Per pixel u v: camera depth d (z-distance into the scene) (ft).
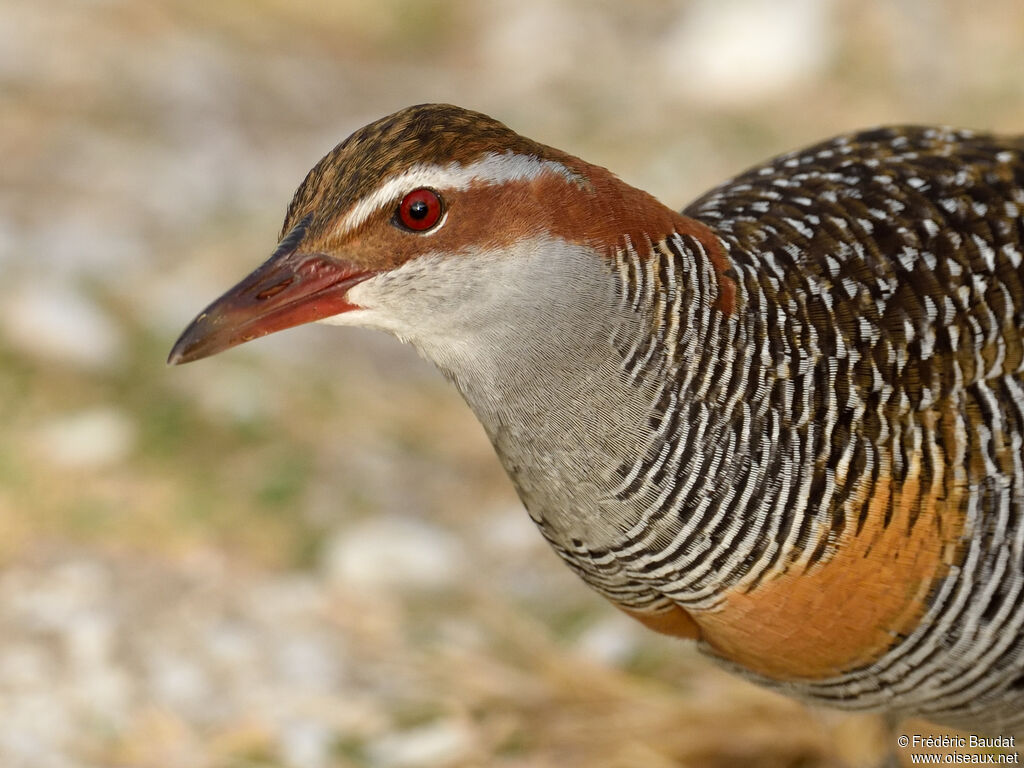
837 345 28.12
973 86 73.15
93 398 51.75
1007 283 28.99
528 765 39.29
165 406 51.93
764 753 39.68
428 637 43.52
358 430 53.01
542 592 46.03
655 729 40.27
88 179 66.44
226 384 53.62
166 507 47.70
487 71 82.79
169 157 69.92
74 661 40.96
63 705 39.55
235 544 46.75
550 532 29.50
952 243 29.09
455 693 41.42
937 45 75.77
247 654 42.14
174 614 43.27
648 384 27.40
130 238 62.13
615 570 29.32
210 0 85.92
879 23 76.69
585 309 26.84
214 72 77.82
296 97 77.61
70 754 38.06
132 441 50.14
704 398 27.63
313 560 46.62
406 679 41.91
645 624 31.89
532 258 26.61
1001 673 30.04
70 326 53.42
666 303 27.35
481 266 26.66
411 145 26.48
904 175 30.35
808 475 27.91
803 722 39.83
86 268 58.39
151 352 54.29
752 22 78.59
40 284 55.88
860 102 73.51
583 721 40.68
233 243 63.21
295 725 39.81
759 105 75.15
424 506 49.75
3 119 69.87
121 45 78.59
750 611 29.04
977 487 28.22
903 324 28.32
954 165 30.71
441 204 26.40
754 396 27.81
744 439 27.84
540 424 27.68
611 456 27.71
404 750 39.40
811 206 29.71
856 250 28.89
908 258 28.86
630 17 86.53
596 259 26.84
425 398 55.77
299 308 27.14
